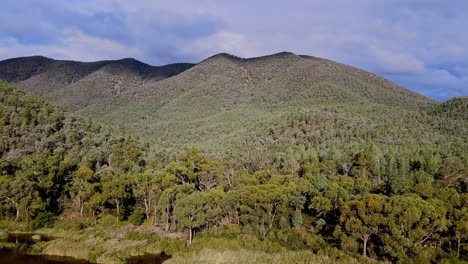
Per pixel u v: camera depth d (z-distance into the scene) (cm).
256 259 4531
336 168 8875
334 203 6075
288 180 6925
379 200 4891
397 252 4444
